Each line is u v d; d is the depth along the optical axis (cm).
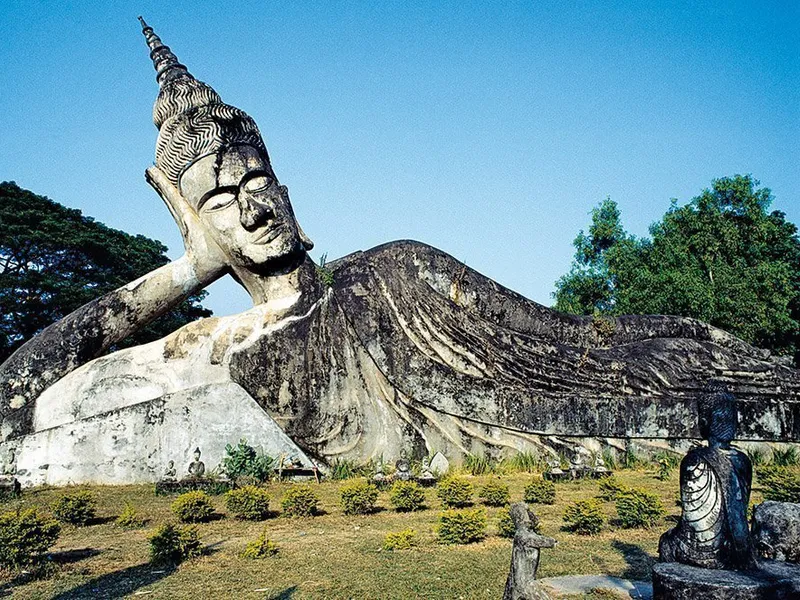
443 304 1945
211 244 1822
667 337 2167
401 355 1852
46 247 3572
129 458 1675
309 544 1066
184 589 854
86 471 1662
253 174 1805
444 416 1841
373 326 1867
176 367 1742
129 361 1745
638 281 3077
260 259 1783
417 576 889
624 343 2147
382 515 1281
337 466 1742
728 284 2975
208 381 1733
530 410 1850
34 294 3478
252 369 1744
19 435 1677
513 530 1087
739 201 3284
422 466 1680
